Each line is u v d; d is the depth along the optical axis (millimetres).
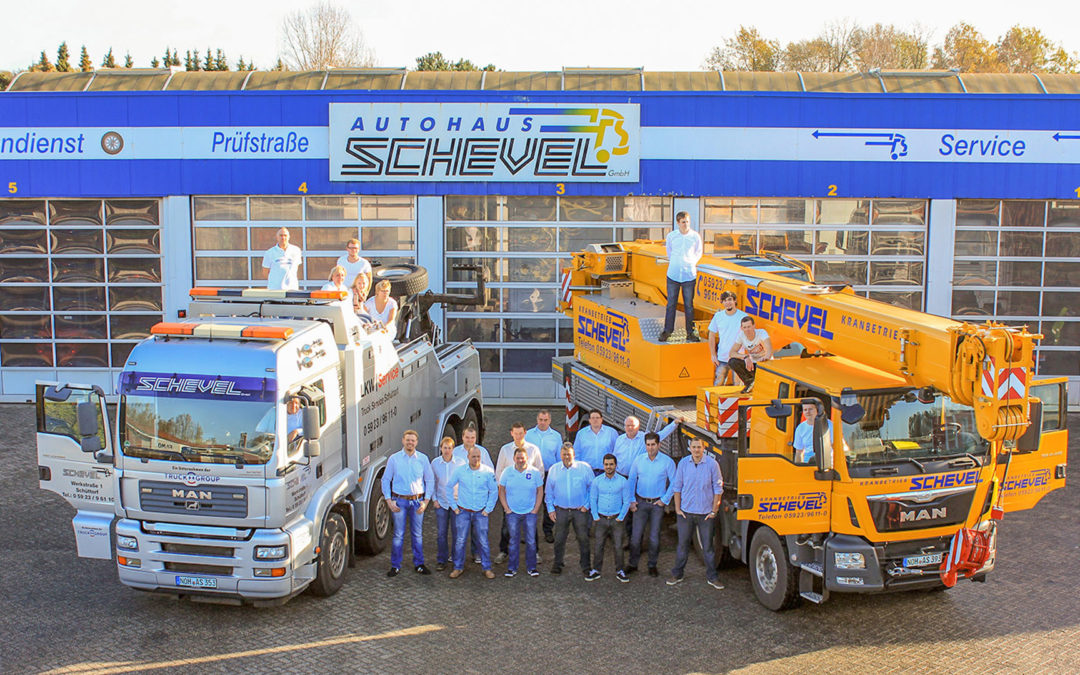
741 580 10031
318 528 9133
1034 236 18094
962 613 9102
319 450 8969
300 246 18375
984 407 7527
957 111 17641
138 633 8672
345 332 9953
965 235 18109
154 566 8836
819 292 9852
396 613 9156
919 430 8547
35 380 18578
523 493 9984
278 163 17922
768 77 18656
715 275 11359
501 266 18484
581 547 10055
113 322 18484
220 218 18344
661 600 9484
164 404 8688
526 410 18391
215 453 8570
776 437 8984
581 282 14430
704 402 10305
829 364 9453
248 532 8672
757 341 10414
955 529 8578
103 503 9109
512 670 7961
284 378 8672
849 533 8461
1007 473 8977
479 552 10094
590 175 17859
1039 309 18266
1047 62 56000
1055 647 8352
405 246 18359
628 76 18734
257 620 8977
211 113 17812
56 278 18406
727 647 8383
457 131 17766
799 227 18203
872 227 18172
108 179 17969
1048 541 11094
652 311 12617
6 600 9383
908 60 54312
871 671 7918
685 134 17750
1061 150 17688
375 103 17703
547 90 17672
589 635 8656
